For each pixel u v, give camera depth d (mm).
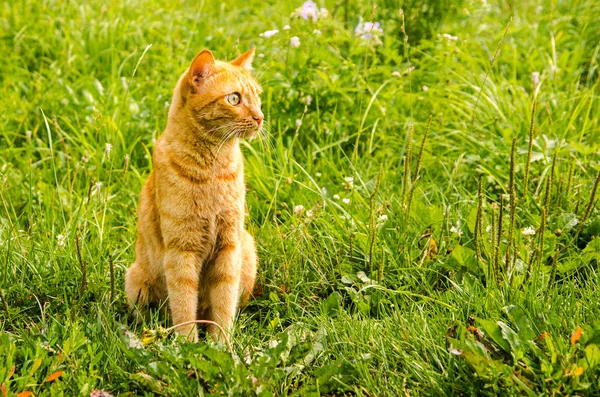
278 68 6117
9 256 4391
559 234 4457
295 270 4461
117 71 6703
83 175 5551
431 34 6699
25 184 5395
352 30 6586
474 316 3746
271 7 7883
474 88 5934
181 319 3984
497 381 3234
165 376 3406
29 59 7000
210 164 3939
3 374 3301
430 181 5355
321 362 3668
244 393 3230
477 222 4043
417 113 6031
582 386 3115
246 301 4418
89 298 4305
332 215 4805
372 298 4234
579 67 6789
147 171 5684
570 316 3688
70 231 4742
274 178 5133
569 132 5691
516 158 5273
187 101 3920
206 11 8070
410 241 4582
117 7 7566
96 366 3547
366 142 5789
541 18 7289
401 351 3566
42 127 6070
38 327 3812
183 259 3992
